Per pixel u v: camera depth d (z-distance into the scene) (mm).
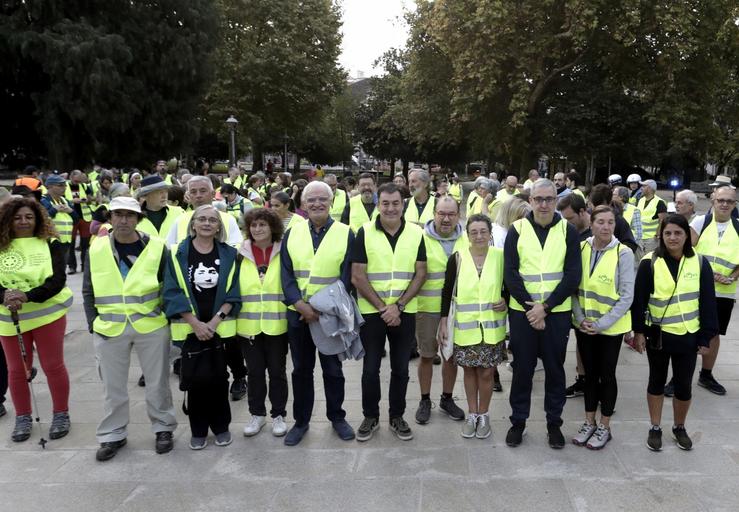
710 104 20734
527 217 4086
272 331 4164
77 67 20547
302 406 4180
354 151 53906
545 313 3844
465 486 3521
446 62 24297
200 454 4012
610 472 3668
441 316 4262
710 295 3807
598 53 20422
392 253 4066
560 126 22156
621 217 5914
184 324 3975
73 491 3535
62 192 9680
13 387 4234
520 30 19219
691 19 18438
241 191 11203
